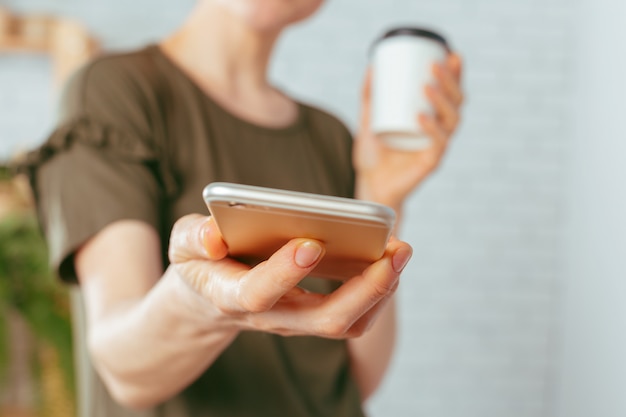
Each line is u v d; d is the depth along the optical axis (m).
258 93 0.82
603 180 1.77
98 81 0.74
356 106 2.06
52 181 0.70
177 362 0.61
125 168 0.71
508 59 2.11
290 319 0.53
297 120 0.84
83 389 0.76
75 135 0.71
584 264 1.87
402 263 0.49
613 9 1.79
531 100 2.10
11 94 1.94
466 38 2.10
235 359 0.73
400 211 0.89
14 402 1.42
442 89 0.87
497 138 2.10
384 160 0.89
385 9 2.08
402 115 0.87
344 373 0.81
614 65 1.75
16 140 1.94
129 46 2.01
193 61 0.79
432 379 2.04
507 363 2.06
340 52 2.06
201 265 0.53
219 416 0.72
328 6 2.07
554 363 2.06
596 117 1.86
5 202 1.56
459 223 2.08
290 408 0.74
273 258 0.47
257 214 0.45
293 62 2.05
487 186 2.09
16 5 1.97
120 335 0.62
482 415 2.05
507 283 2.07
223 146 0.77
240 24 0.79
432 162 0.87
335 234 0.46
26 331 1.42
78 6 2.00
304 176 0.82
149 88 0.75
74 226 0.68
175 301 0.57
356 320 0.53
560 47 2.12
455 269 2.07
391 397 2.04
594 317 1.77
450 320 2.06
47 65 1.96
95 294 0.67
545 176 2.09
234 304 0.51
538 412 2.05
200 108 0.77
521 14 2.12
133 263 0.68
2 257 1.41
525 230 2.08
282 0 0.77
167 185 0.73
